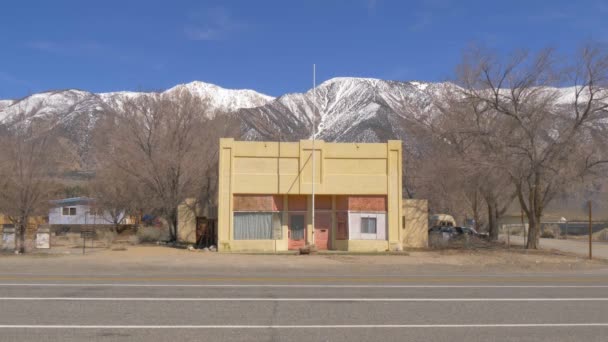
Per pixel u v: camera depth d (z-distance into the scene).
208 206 42.19
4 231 33.19
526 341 9.69
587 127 33.41
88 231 50.28
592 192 36.91
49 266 24.98
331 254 32.72
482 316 11.91
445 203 59.16
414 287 17.05
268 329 10.44
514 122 34.81
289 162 34.69
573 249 43.03
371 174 35.06
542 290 16.48
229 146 34.31
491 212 46.94
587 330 10.56
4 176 31.44
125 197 49.84
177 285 17.08
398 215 35.03
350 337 9.86
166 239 44.69
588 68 34.03
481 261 30.02
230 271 24.05
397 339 9.75
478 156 34.97
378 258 30.72
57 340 9.47
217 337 9.76
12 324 10.73
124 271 23.47
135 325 10.70
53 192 35.00
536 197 37.31
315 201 35.91
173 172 41.75
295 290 15.99
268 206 34.50
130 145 41.66
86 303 13.18
